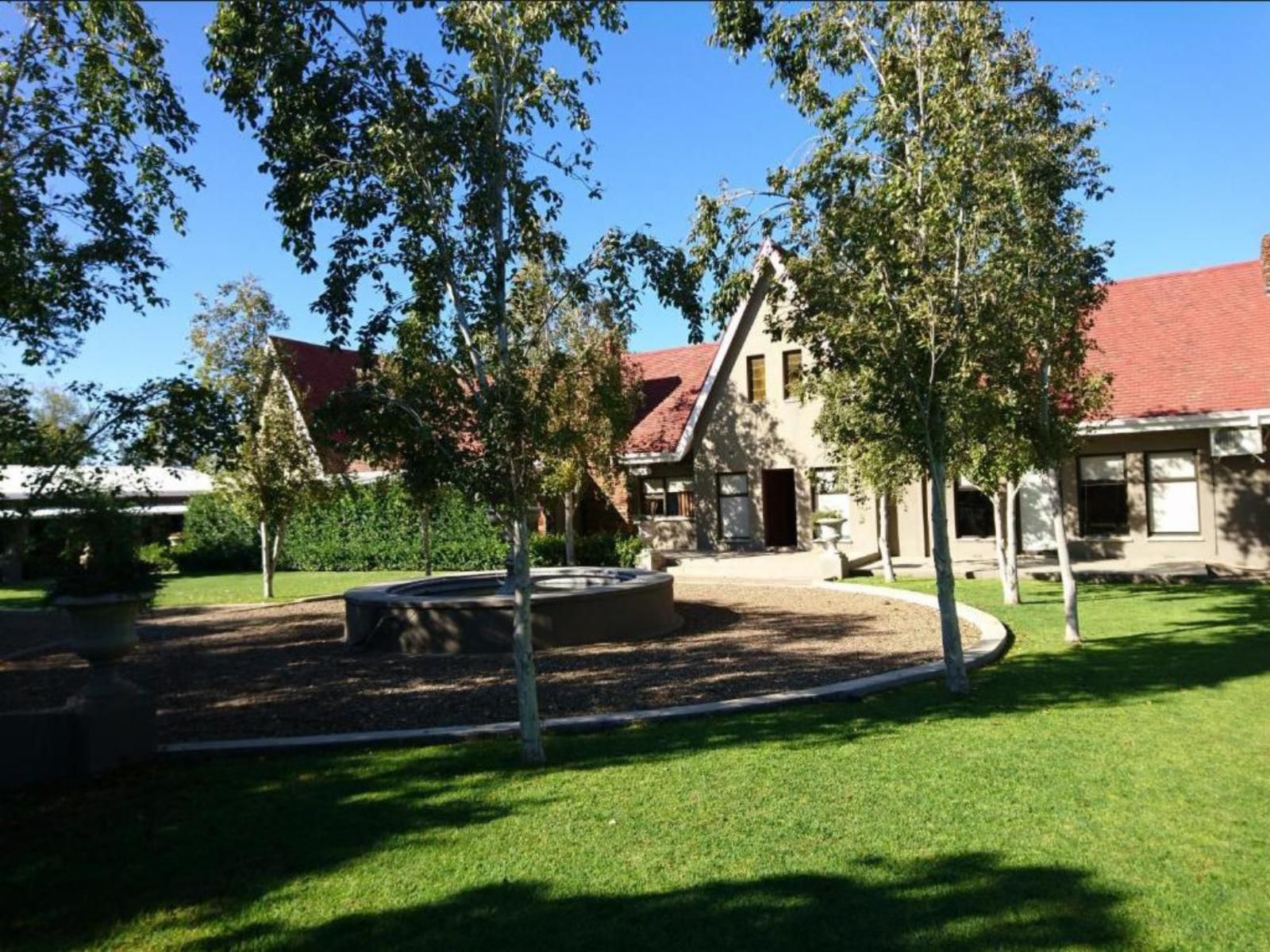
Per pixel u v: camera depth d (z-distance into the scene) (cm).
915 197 804
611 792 562
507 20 633
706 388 2394
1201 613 1242
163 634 1430
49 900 434
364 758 663
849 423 959
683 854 463
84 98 702
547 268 725
